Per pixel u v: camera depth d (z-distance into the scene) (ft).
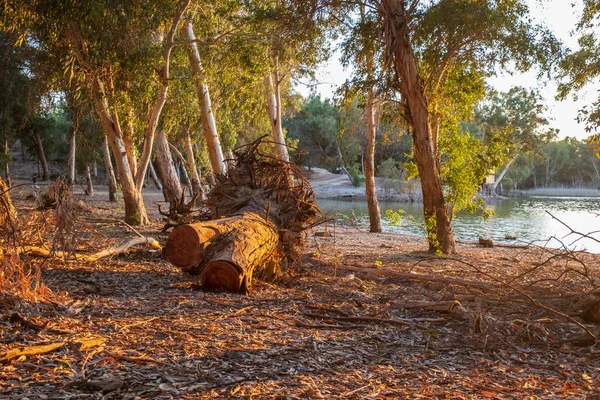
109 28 53.06
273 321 21.20
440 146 53.42
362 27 50.75
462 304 24.88
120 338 17.38
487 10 48.32
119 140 64.44
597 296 22.57
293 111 131.54
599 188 352.08
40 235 31.48
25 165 243.81
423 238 72.49
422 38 50.24
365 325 21.68
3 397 12.12
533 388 15.15
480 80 55.72
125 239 46.73
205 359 15.89
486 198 239.71
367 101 58.13
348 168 229.86
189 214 49.73
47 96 73.87
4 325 17.39
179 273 31.55
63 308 20.49
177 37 73.82
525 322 20.39
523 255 54.85
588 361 17.98
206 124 67.56
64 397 12.39
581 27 57.47
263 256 28.89
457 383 15.28
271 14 54.85
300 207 34.99
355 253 50.42
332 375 15.33
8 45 94.22
